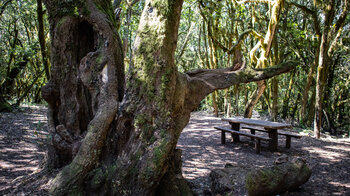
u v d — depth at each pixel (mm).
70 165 2633
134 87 2566
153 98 2510
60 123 3146
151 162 2408
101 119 2637
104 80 2807
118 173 2512
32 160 4715
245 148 6191
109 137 2705
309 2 11125
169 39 2516
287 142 6184
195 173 4172
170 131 2533
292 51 12156
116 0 4898
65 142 2982
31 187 2742
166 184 2719
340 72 11703
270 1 8586
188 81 3041
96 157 2615
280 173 2992
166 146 2467
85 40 3141
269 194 2904
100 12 2943
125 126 2635
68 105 3078
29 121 7855
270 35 8477
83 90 3119
